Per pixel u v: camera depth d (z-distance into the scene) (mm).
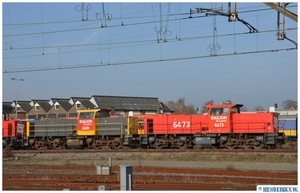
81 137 39781
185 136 36531
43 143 41406
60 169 25234
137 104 83625
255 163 27312
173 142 36969
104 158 31781
